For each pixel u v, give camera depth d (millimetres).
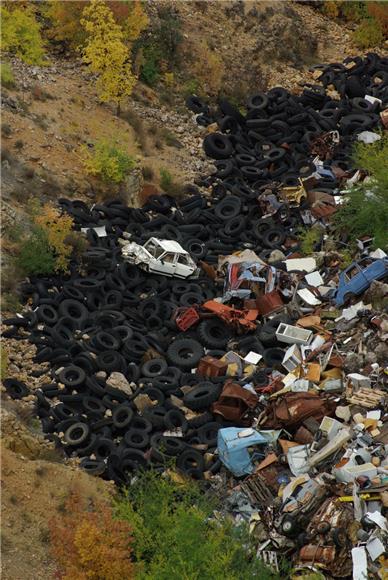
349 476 115438
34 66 187375
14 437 121000
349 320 146250
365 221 167125
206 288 160250
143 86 199375
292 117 199625
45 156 170125
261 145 196250
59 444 125875
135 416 132375
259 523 115062
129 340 145250
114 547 106938
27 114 174625
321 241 169000
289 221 175750
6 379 130625
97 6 186000
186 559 107125
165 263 157500
